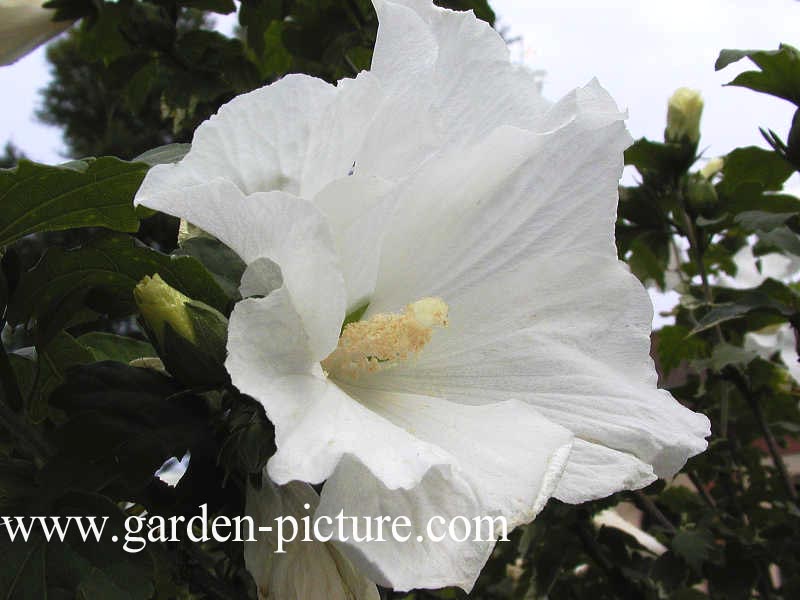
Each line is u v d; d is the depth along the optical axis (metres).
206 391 0.13
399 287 0.15
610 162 0.15
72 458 0.12
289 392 0.11
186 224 0.15
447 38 0.15
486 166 0.15
